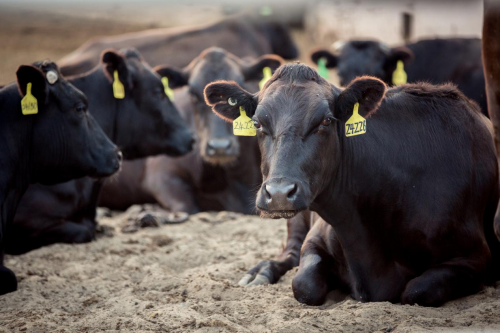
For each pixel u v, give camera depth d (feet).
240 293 20.63
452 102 20.95
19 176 23.82
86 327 17.79
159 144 32.19
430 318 16.70
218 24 53.72
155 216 32.32
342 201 19.48
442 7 64.13
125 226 32.45
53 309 19.83
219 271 23.18
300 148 17.60
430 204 19.39
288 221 24.81
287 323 17.07
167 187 37.76
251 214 37.24
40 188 29.27
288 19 102.42
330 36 87.40
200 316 18.19
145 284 22.06
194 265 25.27
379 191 19.56
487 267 19.89
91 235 29.99
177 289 21.35
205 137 35.70
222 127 35.45
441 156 19.88
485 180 20.35
